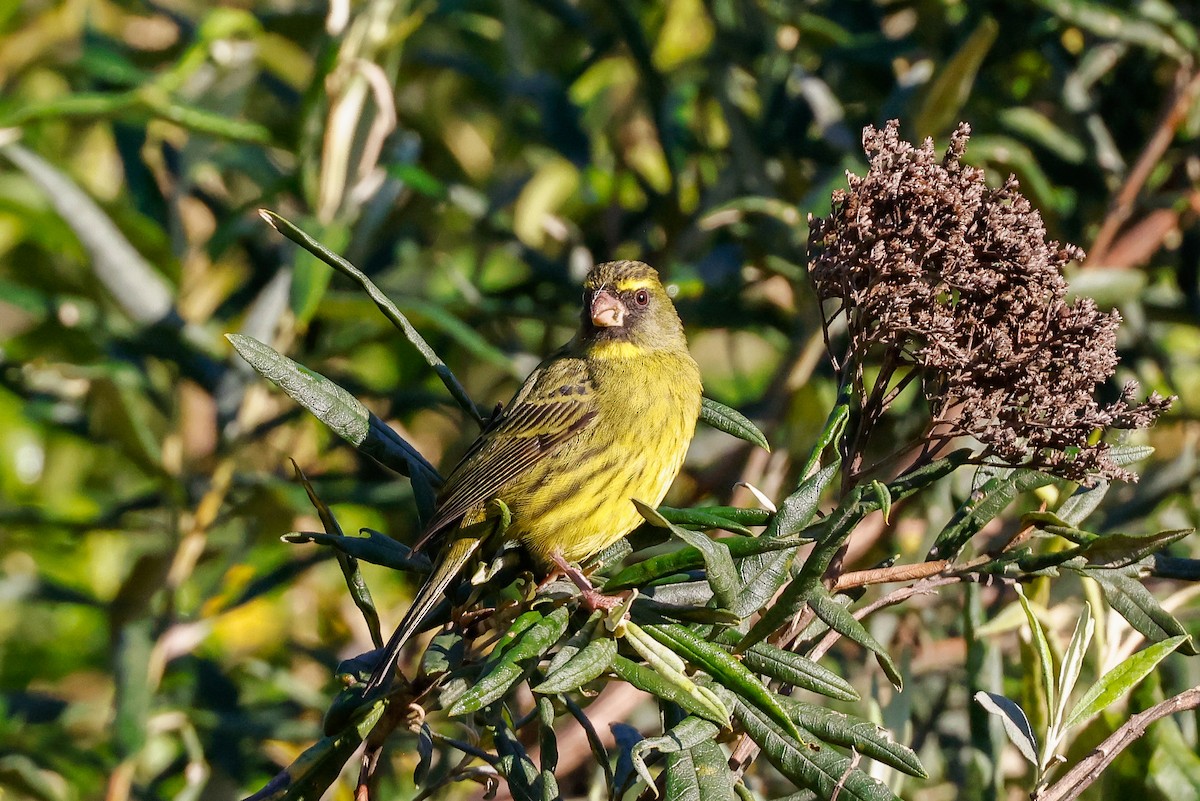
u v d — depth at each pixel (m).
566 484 9.28
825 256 7.01
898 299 6.69
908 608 10.64
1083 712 6.91
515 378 13.30
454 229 14.37
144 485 14.37
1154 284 12.55
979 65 12.05
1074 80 12.29
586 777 10.15
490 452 9.10
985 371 6.68
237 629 12.87
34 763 10.93
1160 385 11.92
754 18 12.86
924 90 11.46
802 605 6.34
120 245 11.48
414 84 14.30
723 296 12.41
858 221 6.81
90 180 14.38
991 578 7.04
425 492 8.04
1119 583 6.96
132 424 11.02
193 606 11.23
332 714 6.89
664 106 12.74
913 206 6.77
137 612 10.80
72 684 13.46
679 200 12.95
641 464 9.54
